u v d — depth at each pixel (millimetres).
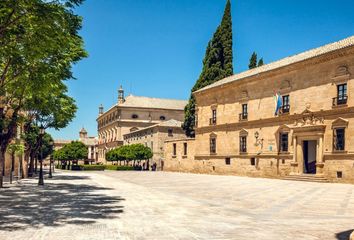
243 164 46656
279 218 13469
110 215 13547
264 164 43000
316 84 36281
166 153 67375
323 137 35219
